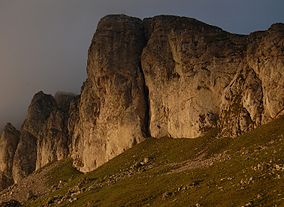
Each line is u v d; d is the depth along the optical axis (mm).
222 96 190250
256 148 139375
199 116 194250
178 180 136750
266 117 170125
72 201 164625
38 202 199250
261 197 97125
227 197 103688
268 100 170125
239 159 131750
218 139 176000
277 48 174250
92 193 165625
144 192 137750
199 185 122812
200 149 174500
